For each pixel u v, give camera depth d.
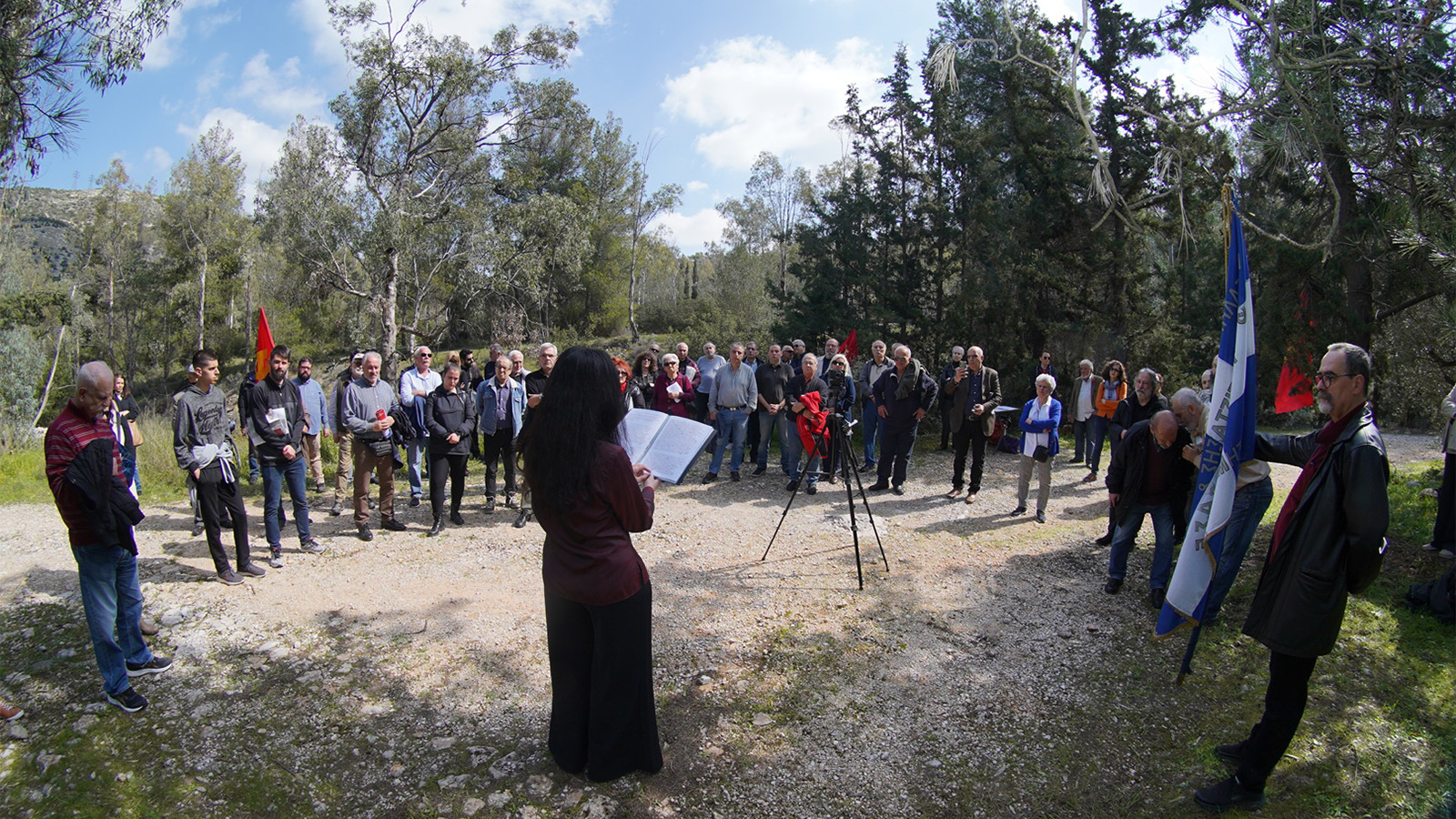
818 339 15.75
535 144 33.62
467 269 21.61
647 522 3.37
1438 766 3.46
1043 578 5.97
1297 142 4.99
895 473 8.94
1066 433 13.79
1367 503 2.85
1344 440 3.00
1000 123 14.40
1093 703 4.12
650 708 3.49
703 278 42.28
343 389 7.56
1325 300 11.15
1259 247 11.63
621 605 3.30
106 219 40.66
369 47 19.22
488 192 23.03
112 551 4.06
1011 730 3.90
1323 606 2.96
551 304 34.78
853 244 15.55
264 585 5.79
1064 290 13.55
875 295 15.83
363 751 3.75
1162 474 5.23
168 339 41.03
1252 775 3.18
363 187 20.06
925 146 15.12
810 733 3.89
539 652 4.76
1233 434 3.58
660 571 6.24
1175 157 6.29
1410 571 5.49
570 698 3.46
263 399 6.16
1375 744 3.64
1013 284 13.92
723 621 5.22
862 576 6.02
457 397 7.29
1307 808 3.24
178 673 4.45
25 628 5.05
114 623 4.07
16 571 6.23
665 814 3.28
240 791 3.45
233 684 4.35
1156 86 12.45
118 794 3.41
